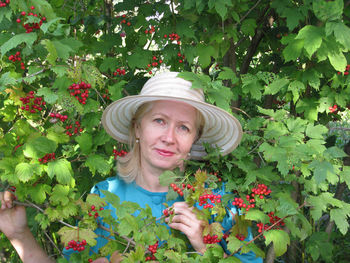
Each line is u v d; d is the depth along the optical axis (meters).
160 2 2.62
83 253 1.84
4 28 1.96
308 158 2.05
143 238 1.64
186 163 2.06
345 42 1.96
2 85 1.75
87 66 1.99
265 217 1.88
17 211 1.94
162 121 1.88
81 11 3.31
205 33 2.65
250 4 2.93
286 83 2.44
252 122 2.32
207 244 1.74
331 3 1.99
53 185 2.18
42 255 1.97
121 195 2.04
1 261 3.52
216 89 2.05
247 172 2.05
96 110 2.07
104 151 2.59
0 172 1.99
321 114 3.01
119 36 2.87
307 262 3.75
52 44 1.79
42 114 2.36
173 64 2.83
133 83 2.93
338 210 2.15
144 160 1.99
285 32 3.10
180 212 1.82
